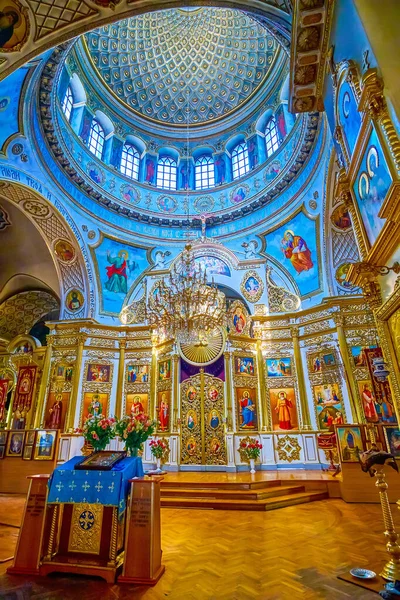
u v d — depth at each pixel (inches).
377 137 165.3
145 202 670.5
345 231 486.3
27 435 408.5
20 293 630.5
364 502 317.4
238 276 578.6
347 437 337.4
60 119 519.8
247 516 278.7
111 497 165.8
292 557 180.1
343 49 204.7
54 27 252.2
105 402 521.3
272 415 488.4
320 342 489.1
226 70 714.2
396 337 184.2
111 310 580.1
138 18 644.1
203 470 446.0
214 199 687.1
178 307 378.0
